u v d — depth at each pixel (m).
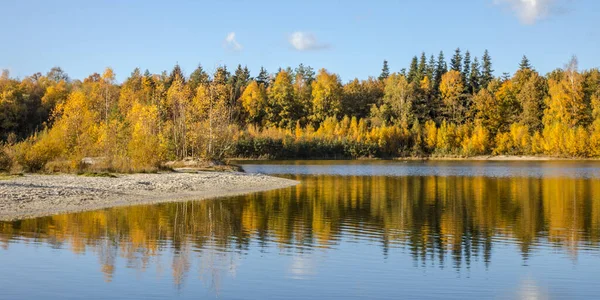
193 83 130.75
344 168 80.50
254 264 15.84
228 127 74.75
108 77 128.12
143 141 54.38
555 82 118.19
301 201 32.25
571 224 24.00
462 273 15.27
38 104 115.00
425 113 132.38
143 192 34.41
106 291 12.91
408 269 15.59
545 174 64.62
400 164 96.19
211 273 14.73
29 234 19.53
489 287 13.95
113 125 59.88
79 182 37.28
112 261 15.80
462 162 104.56
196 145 66.44
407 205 30.77
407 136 122.06
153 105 68.81
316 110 138.88
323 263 16.11
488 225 23.61
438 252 17.91
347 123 127.69
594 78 113.88
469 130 121.81
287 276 14.62
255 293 13.04
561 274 15.30
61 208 26.39
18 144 47.28
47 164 46.09
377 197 35.22
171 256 16.62
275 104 137.88
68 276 14.12
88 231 20.39
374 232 21.53
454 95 132.75
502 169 77.44
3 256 16.12
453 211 28.23
